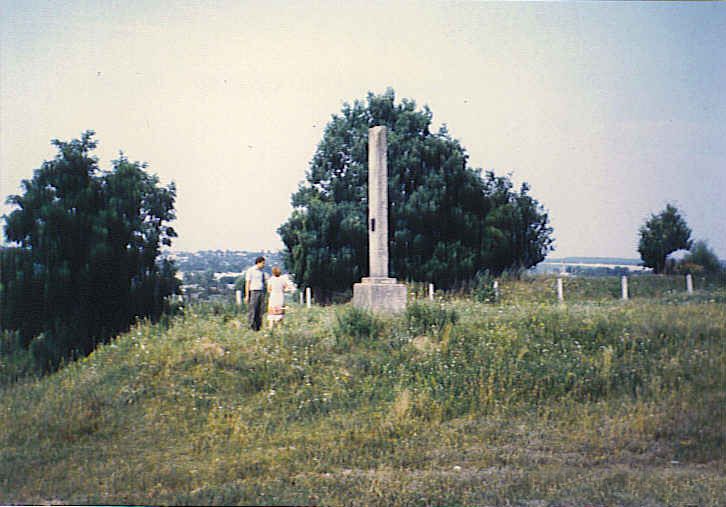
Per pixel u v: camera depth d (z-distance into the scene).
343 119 32.62
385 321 14.64
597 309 17.16
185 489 8.52
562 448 10.23
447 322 14.60
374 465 9.46
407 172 31.66
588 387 12.28
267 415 11.00
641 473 9.41
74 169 20.44
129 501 8.21
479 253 31.12
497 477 9.10
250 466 9.21
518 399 11.85
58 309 19.19
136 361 12.91
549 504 8.43
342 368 12.62
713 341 14.30
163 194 21.81
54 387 12.66
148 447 10.02
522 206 32.12
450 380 12.13
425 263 30.12
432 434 10.48
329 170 32.00
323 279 30.58
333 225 30.83
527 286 25.44
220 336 14.03
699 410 11.36
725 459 9.88
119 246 20.41
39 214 19.73
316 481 8.82
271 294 15.26
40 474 9.09
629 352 13.64
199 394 11.48
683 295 21.41
